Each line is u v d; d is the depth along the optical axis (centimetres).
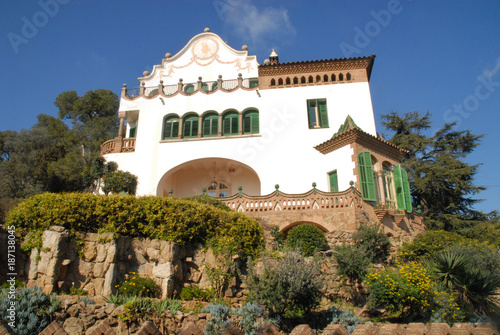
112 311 1048
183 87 3058
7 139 4466
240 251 1487
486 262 1647
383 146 2378
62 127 4294
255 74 3055
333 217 2006
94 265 1229
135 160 2705
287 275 1223
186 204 1470
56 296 1082
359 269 1482
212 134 2767
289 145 2616
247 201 2097
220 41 3173
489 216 3155
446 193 3253
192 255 1410
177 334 588
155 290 1239
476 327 762
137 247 1328
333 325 680
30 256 1212
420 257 1884
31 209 1272
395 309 1352
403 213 2194
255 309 1172
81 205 1299
